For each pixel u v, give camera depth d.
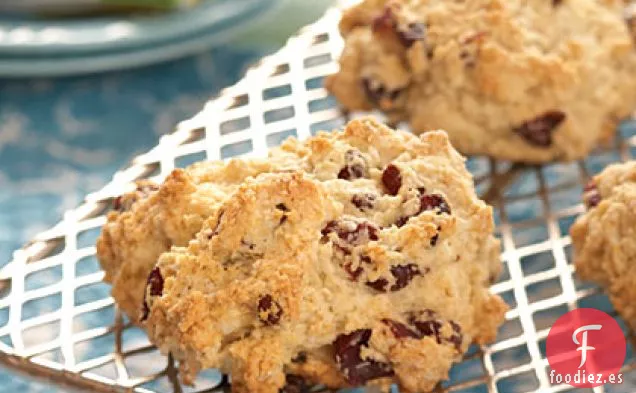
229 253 0.38
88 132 0.54
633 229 0.40
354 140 0.40
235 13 0.55
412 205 0.38
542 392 0.37
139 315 0.39
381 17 0.45
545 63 0.43
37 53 0.54
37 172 0.52
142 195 0.40
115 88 0.56
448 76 0.44
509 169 0.44
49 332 0.44
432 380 0.38
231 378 0.37
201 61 0.56
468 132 0.44
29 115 0.55
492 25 0.44
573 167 0.47
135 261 0.39
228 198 0.38
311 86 0.51
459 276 0.38
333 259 0.38
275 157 0.40
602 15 0.45
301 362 0.37
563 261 0.41
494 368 0.40
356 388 0.38
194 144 0.43
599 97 0.44
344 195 0.39
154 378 0.38
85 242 0.45
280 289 0.37
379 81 0.44
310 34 0.47
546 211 0.43
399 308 0.38
